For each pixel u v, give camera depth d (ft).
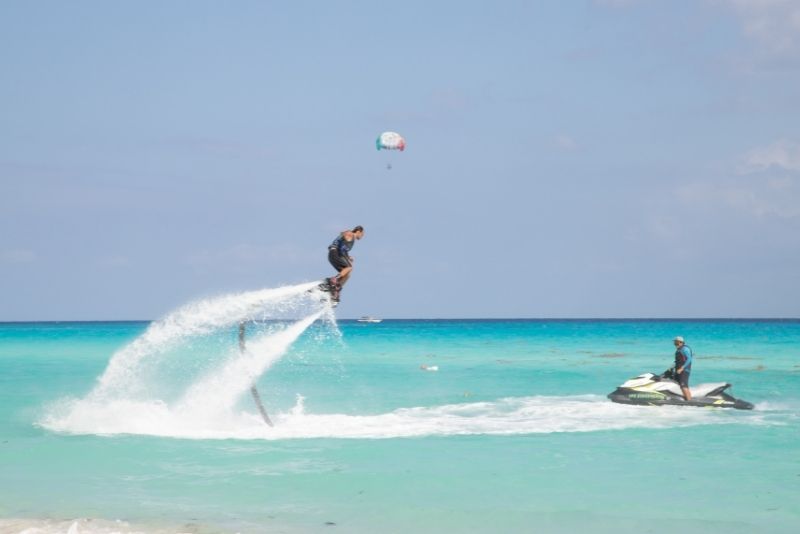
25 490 87.97
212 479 93.20
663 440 118.52
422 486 89.66
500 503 82.53
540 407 155.84
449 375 238.07
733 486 89.71
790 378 223.71
